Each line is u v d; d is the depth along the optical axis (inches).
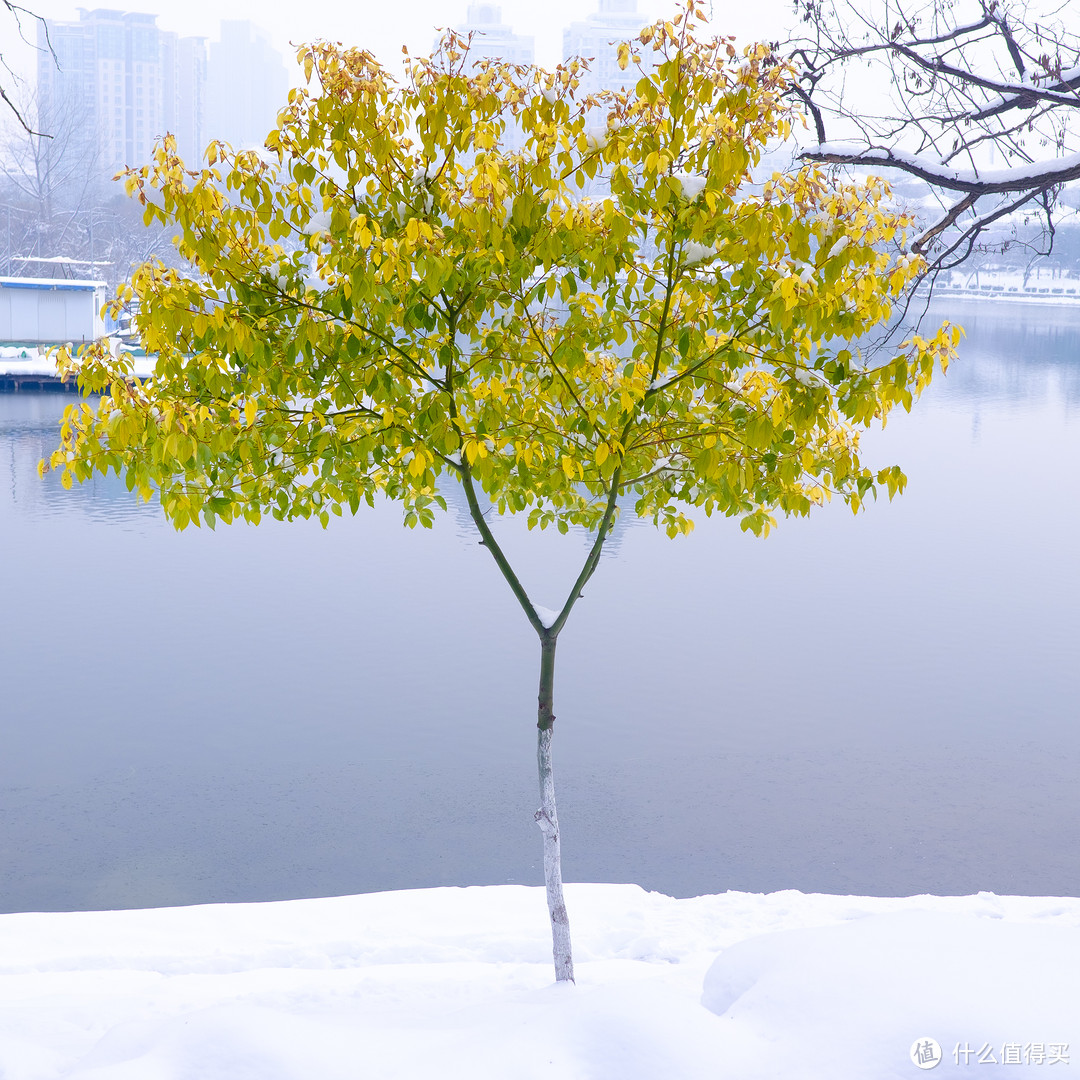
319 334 189.9
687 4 178.2
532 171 182.1
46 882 471.8
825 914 300.7
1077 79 291.6
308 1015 180.7
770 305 182.7
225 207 193.6
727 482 211.8
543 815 219.8
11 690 754.8
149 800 569.6
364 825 539.8
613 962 245.3
